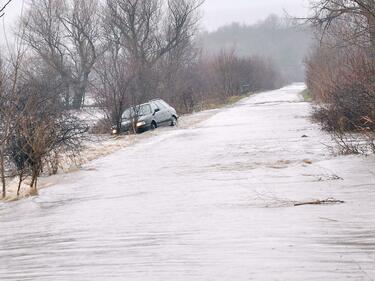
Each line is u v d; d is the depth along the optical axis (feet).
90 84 165.17
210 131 127.85
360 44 99.30
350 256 31.19
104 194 58.18
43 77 117.60
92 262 33.60
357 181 53.93
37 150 65.26
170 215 44.83
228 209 45.37
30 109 73.56
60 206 53.93
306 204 45.11
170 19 251.19
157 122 153.07
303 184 54.70
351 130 94.68
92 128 148.87
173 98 237.25
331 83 119.14
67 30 238.89
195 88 282.97
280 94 380.78
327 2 108.37
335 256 31.32
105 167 79.92
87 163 85.76
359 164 63.77
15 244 39.99
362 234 35.53
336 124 99.19
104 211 49.03
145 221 43.45
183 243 35.99
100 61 205.57
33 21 213.05
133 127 146.72
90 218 46.57
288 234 36.29
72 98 145.48
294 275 28.58
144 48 240.32
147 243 36.78
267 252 32.68
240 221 40.73
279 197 48.75
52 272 32.30
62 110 93.61
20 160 72.13
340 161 67.41
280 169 66.13
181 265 31.45
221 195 51.85
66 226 44.34
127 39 233.14
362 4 89.20
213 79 363.56
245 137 107.14
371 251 31.96
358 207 43.04
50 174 75.97
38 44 206.28
